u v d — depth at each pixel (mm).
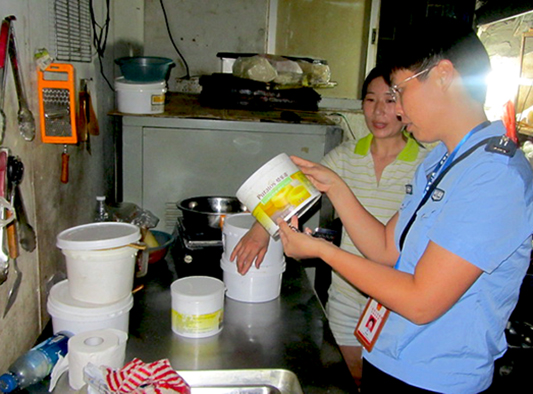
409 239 1030
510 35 2658
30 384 969
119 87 2080
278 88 2529
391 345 1063
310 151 2238
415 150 1729
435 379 1013
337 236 2221
